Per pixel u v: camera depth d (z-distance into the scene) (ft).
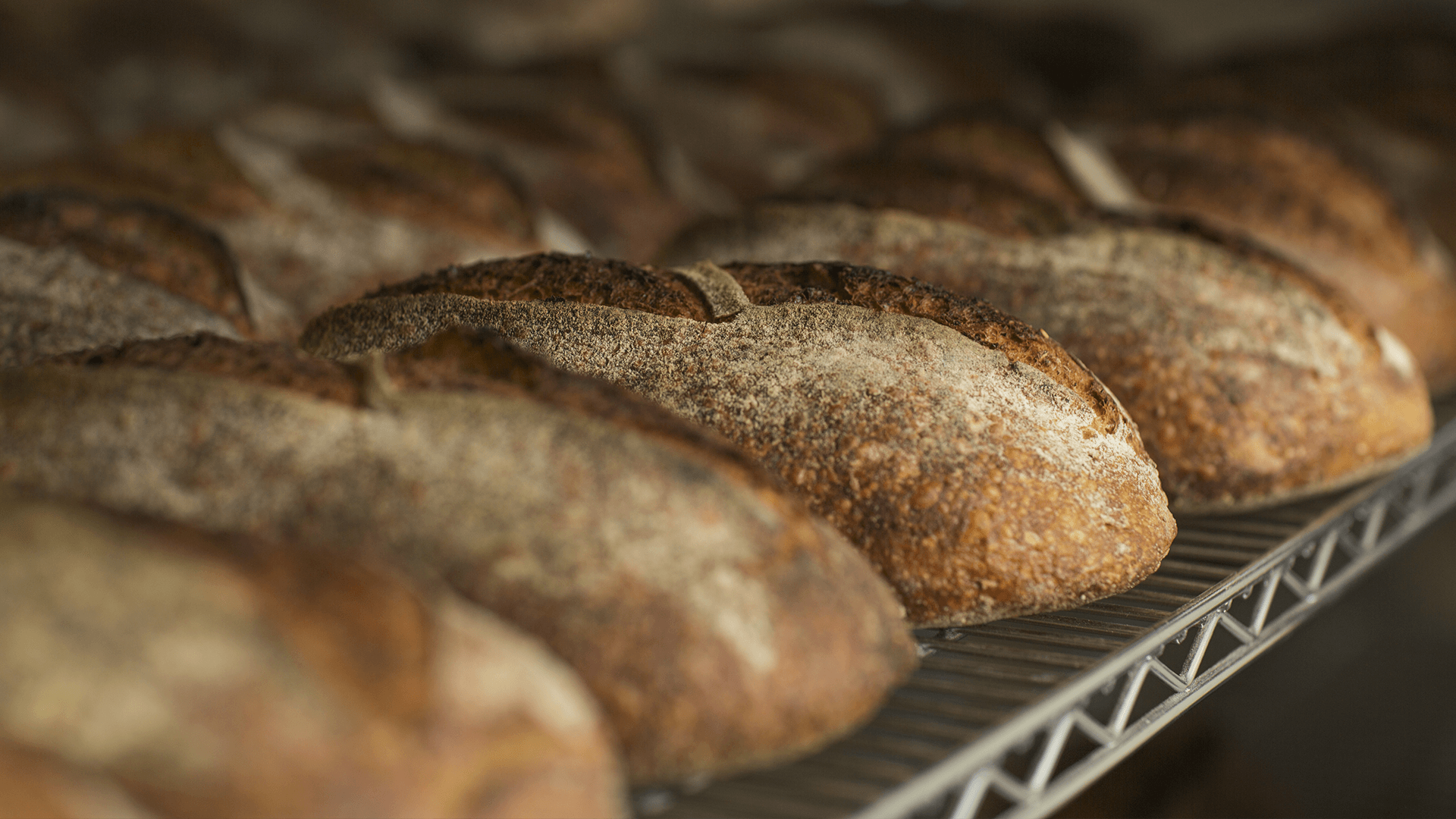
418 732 1.82
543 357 2.40
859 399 2.36
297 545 1.95
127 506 2.06
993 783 2.05
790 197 2.93
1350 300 2.82
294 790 1.72
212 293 2.72
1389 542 2.78
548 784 1.90
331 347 2.48
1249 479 2.68
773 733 2.05
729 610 2.05
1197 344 2.69
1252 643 2.41
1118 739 2.19
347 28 4.58
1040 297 2.74
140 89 4.14
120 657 1.73
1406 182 3.75
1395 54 3.99
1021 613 2.35
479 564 2.05
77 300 2.60
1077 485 2.35
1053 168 3.15
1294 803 3.23
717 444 2.13
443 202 3.12
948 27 4.86
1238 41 5.85
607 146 3.60
